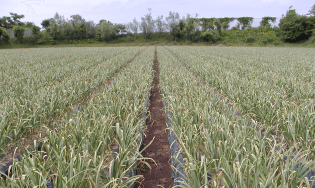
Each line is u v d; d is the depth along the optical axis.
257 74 8.20
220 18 50.84
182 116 3.71
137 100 4.76
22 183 1.99
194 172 2.23
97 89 6.75
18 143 3.33
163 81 7.34
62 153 2.43
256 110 4.20
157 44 46.78
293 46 37.59
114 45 45.94
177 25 46.88
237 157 2.27
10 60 14.90
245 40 42.88
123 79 6.94
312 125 3.12
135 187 2.95
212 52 21.81
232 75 7.87
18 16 64.12
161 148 4.03
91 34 49.50
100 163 2.17
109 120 3.61
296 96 5.11
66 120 3.53
